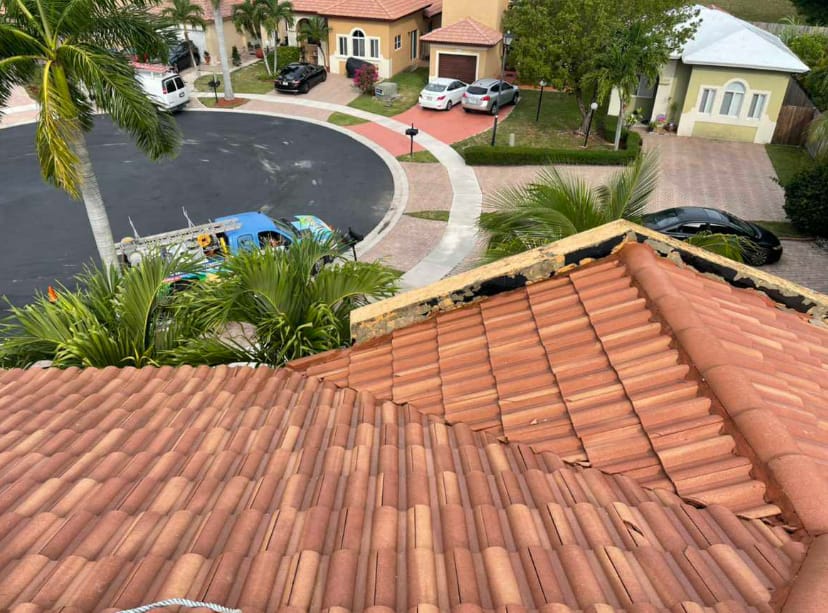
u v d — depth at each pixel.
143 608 2.68
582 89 27.20
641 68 25.50
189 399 5.79
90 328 8.30
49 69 12.29
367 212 22.58
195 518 3.78
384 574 3.22
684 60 27.80
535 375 5.30
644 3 25.69
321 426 5.12
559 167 26.25
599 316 5.57
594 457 4.42
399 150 28.20
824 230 19.69
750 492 3.86
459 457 4.61
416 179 25.30
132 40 13.52
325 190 24.27
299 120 31.88
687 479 4.04
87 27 12.62
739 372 4.50
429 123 31.58
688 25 31.09
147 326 8.84
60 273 18.06
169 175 25.34
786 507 3.68
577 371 5.16
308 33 38.44
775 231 20.59
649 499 3.96
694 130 29.73
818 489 3.61
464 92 32.53
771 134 28.69
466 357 5.78
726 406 4.32
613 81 25.45
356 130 30.55
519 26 28.23
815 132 20.50
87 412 5.65
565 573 3.29
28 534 3.57
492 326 5.99
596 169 25.94
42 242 19.86
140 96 13.06
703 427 4.33
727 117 28.94
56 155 12.07
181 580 3.13
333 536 3.61
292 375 6.30
